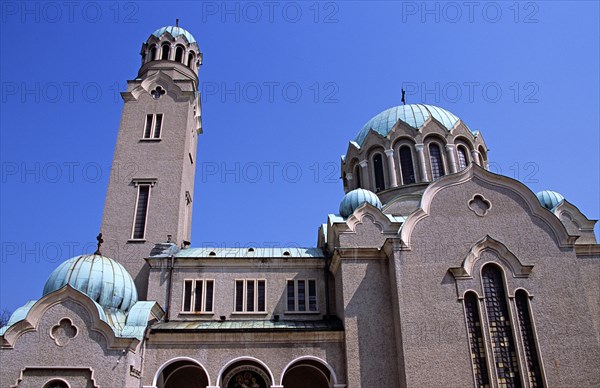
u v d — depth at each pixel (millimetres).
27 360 23297
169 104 39781
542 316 27047
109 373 23406
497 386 25609
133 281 30109
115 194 35969
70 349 23656
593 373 25922
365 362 26844
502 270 27953
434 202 29750
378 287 28672
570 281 27938
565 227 31391
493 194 30094
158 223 35094
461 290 27438
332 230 32844
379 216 31172
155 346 27141
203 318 31344
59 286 25578
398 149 39875
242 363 28375
